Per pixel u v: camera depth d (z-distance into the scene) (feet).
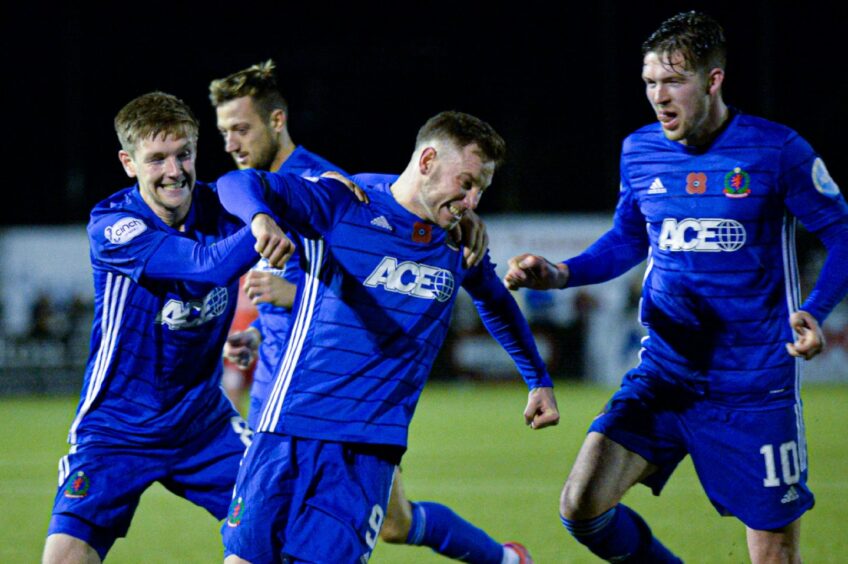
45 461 135.64
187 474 57.21
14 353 238.48
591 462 56.24
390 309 48.06
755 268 54.95
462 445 146.30
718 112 54.70
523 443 148.36
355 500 47.01
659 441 57.31
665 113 53.47
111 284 53.83
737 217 54.75
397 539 62.90
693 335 56.34
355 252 47.80
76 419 55.98
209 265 49.60
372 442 47.60
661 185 56.34
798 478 55.88
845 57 283.18
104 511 54.34
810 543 79.15
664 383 57.57
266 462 47.75
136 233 51.80
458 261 49.88
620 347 246.27
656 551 59.72
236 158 74.64
